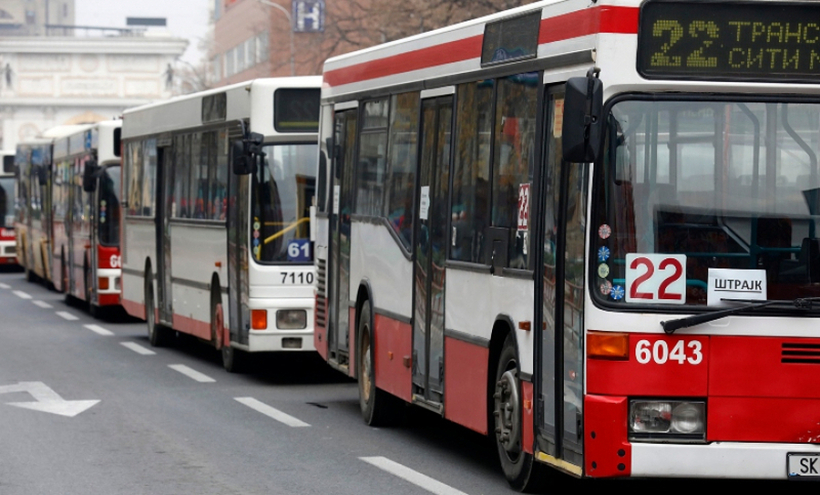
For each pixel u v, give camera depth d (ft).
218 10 516.32
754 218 40.63
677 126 40.83
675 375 40.27
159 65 608.19
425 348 56.90
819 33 40.83
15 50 599.57
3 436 61.98
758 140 40.73
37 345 108.78
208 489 48.44
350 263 68.85
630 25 40.75
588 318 40.83
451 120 54.70
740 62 40.75
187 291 97.45
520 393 46.91
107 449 58.03
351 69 69.72
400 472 51.88
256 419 67.51
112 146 134.21
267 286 81.87
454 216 53.83
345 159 70.44
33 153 190.08
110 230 133.80
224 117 88.12
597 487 48.78
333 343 72.08
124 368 91.81
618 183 40.75
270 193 82.48
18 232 209.26
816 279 40.55
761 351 40.24
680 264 40.57
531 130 46.29
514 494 47.21
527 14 47.44
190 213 96.58
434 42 57.11
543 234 45.03
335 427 64.95
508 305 47.78
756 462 40.14
